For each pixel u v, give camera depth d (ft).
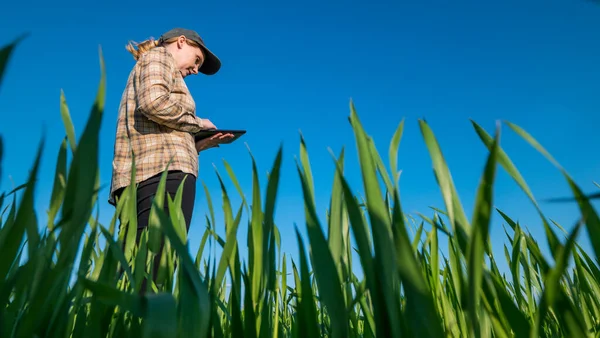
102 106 0.75
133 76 6.09
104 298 0.75
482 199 0.70
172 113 5.61
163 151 5.58
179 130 5.89
